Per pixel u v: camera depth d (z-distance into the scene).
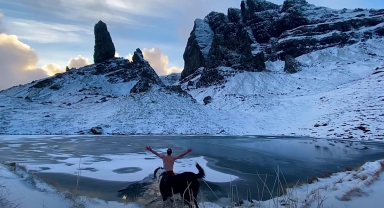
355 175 9.98
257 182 10.72
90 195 8.60
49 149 20.66
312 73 79.50
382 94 42.56
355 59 85.75
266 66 94.75
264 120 44.97
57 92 87.19
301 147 22.61
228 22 146.75
